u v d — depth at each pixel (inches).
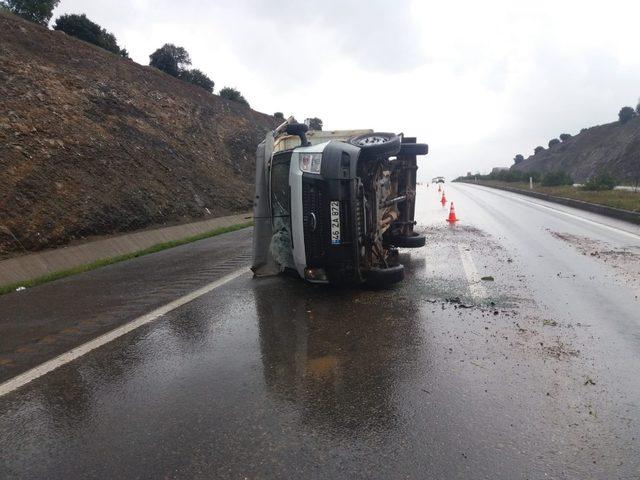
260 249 287.4
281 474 99.8
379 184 265.9
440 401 129.2
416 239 351.6
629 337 172.9
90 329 208.7
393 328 189.6
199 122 929.5
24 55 609.6
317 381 144.9
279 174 259.3
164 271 343.6
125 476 101.3
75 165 507.8
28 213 406.0
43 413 132.3
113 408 133.2
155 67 1083.9
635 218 525.3
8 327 219.1
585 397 129.0
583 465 100.0
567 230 468.8
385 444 109.7
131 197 546.3
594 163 1978.3
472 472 98.4
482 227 510.3
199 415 126.5
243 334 191.0
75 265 395.5
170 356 171.2
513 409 123.6
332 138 341.7
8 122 474.9
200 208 670.5
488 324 190.7
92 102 644.1
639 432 111.7
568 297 227.0
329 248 226.5
